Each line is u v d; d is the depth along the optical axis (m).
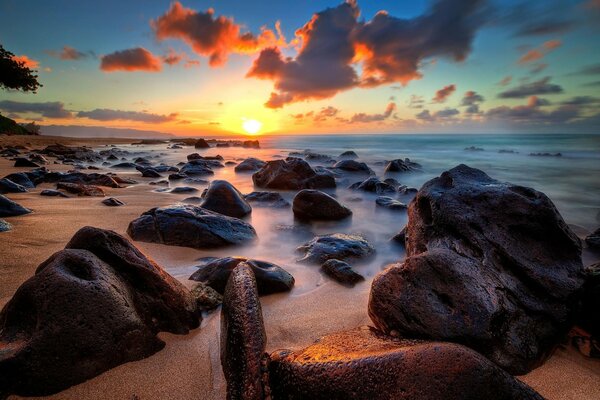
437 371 1.96
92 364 2.47
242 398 2.24
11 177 10.09
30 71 34.28
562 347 3.20
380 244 6.62
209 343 3.02
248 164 17.75
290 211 8.90
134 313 2.76
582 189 14.16
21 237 5.17
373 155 30.92
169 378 2.59
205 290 3.75
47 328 2.33
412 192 11.57
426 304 2.85
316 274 4.82
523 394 1.99
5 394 2.24
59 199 8.28
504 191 4.01
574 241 3.53
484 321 2.70
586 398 2.60
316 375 2.16
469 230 3.89
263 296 4.07
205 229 5.68
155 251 5.28
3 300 3.31
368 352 2.27
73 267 2.69
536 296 3.18
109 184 11.24
